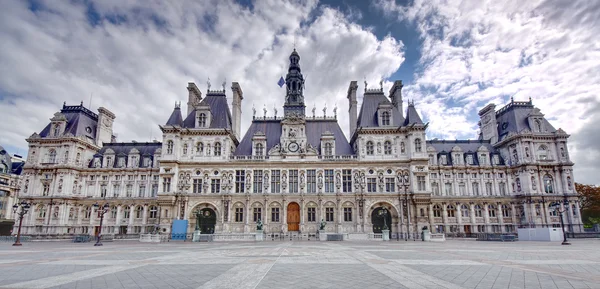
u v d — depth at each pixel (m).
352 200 68.44
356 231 66.56
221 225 67.38
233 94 81.81
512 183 80.62
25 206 50.31
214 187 70.00
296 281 16.08
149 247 41.00
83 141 81.81
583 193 98.69
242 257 27.05
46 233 72.75
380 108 74.25
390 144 71.44
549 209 75.25
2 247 42.22
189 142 72.06
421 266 21.25
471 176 81.94
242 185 70.12
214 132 71.88
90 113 88.94
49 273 18.78
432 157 83.00
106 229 77.81
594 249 36.56
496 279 16.67
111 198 78.75
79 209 78.81
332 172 70.38
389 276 17.45
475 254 29.66
